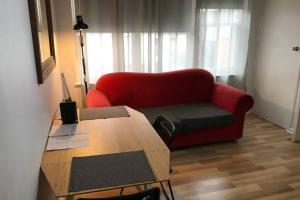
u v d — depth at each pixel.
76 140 1.56
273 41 3.66
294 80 3.37
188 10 3.40
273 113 3.79
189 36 3.52
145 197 1.05
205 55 3.71
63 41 2.97
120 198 1.02
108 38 3.20
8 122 0.84
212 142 3.16
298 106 3.14
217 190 2.26
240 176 2.47
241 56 3.85
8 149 0.82
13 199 0.83
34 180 1.15
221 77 3.89
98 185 1.12
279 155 2.88
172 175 2.47
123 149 1.45
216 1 3.53
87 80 3.21
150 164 1.29
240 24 3.72
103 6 3.08
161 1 3.28
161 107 3.23
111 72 3.26
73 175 1.19
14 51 0.98
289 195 2.21
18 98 0.99
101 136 1.62
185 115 2.91
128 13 3.18
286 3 3.39
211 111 3.04
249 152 2.95
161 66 3.51
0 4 0.85
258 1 3.77
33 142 1.20
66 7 2.88
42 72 1.43
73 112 1.84
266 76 3.86
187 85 3.34
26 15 1.25
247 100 2.99
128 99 3.11
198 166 2.64
